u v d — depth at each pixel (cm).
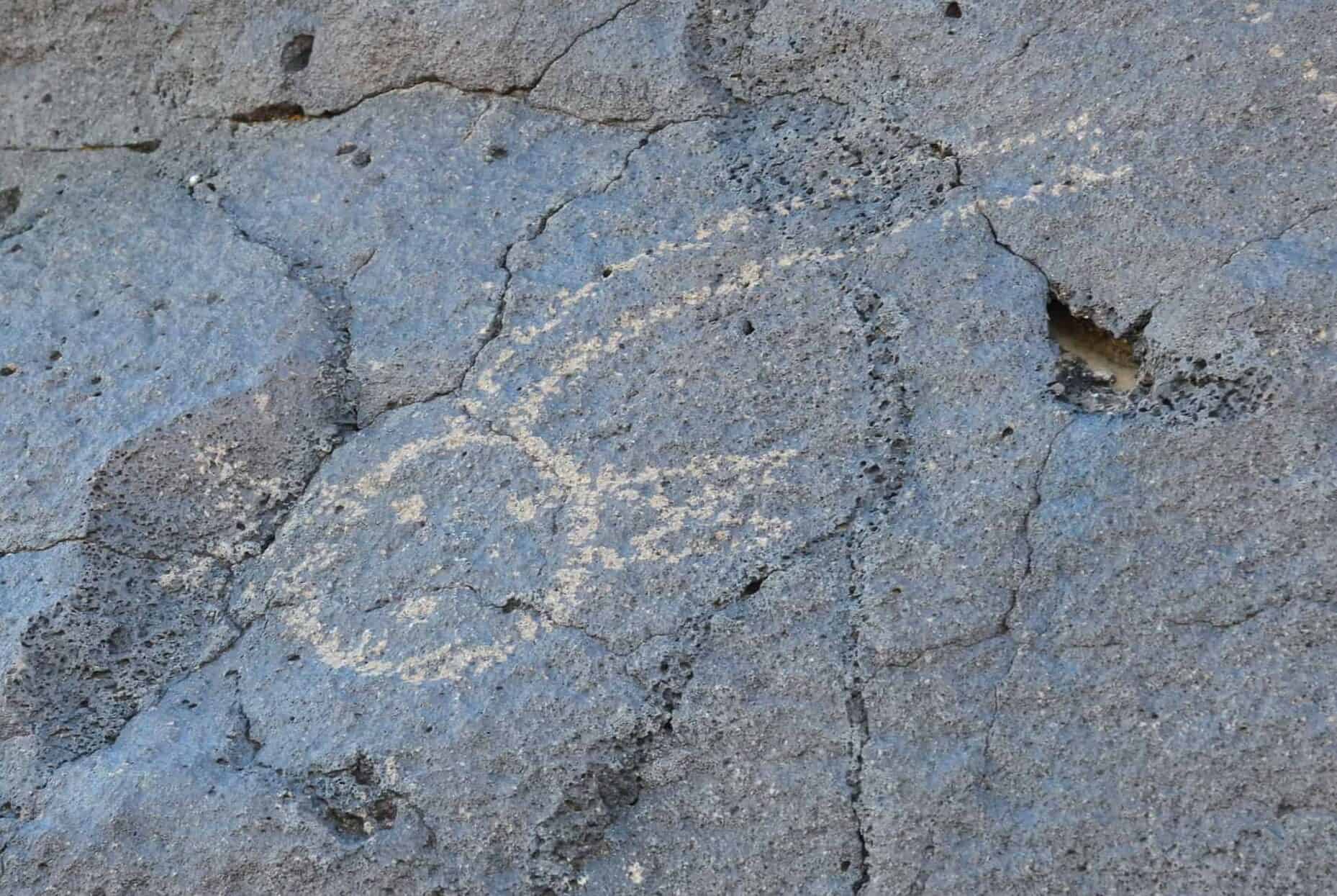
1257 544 125
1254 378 128
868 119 143
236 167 156
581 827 130
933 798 126
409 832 131
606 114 149
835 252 139
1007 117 139
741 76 147
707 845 129
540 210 147
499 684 133
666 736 130
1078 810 124
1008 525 129
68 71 160
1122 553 127
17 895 134
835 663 129
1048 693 126
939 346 135
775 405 136
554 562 135
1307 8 133
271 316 146
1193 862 122
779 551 133
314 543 140
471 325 144
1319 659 123
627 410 138
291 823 132
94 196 157
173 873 132
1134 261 133
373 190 151
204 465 143
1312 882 121
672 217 144
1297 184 131
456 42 151
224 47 156
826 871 127
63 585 140
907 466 133
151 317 149
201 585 141
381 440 142
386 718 133
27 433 146
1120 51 137
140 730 137
